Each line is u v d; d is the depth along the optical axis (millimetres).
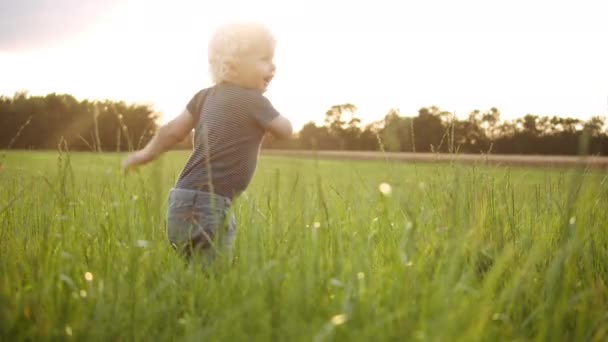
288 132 2918
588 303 2117
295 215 2492
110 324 1896
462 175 2996
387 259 2477
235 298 1940
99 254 2465
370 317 1762
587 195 2494
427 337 1545
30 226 2953
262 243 2537
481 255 2586
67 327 1804
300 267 2098
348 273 2143
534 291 2277
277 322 1706
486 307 1794
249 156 2957
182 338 1815
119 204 3133
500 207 3113
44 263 2225
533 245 2668
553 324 1899
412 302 1822
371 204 3262
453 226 2250
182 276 2332
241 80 3016
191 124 3150
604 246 2824
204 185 2822
